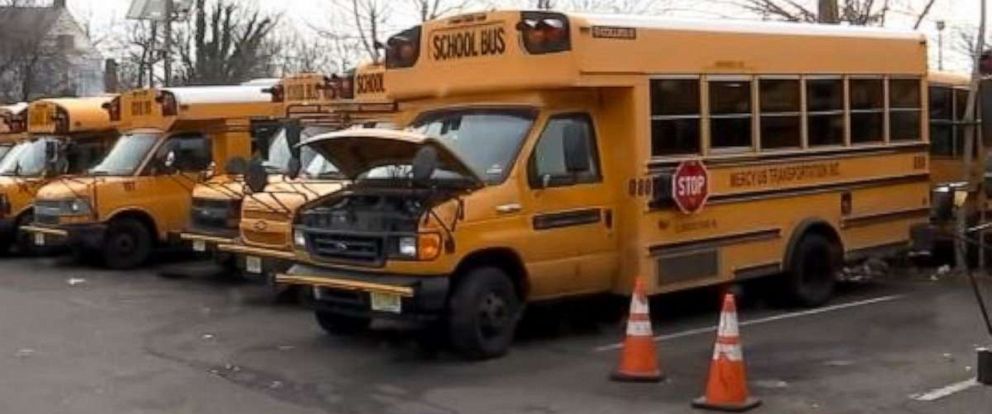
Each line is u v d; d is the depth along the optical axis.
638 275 11.38
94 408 9.05
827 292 13.45
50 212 17.95
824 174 13.24
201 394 9.47
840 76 13.40
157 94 17.98
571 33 10.70
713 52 11.97
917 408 8.78
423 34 11.84
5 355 11.16
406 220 10.23
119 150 18.50
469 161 10.84
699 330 11.94
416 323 10.66
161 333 12.26
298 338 11.84
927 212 14.58
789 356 10.62
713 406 8.76
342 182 13.70
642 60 11.29
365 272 10.55
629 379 9.67
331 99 15.60
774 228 12.70
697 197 11.77
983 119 6.66
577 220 11.11
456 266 10.27
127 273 17.44
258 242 13.80
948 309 13.06
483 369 10.23
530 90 11.07
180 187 18.22
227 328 12.51
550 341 11.42
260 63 45.72
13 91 49.59
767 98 12.57
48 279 16.83
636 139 11.30
